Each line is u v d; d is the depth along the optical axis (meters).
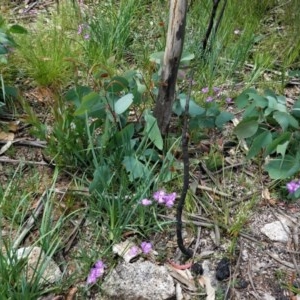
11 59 1.07
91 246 0.78
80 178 0.87
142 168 0.83
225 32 1.19
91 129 0.87
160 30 1.22
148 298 0.70
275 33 1.26
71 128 0.89
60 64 1.06
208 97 0.98
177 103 0.92
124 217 0.80
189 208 0.84
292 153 0.91
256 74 1.11
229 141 0.98
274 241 0.82
